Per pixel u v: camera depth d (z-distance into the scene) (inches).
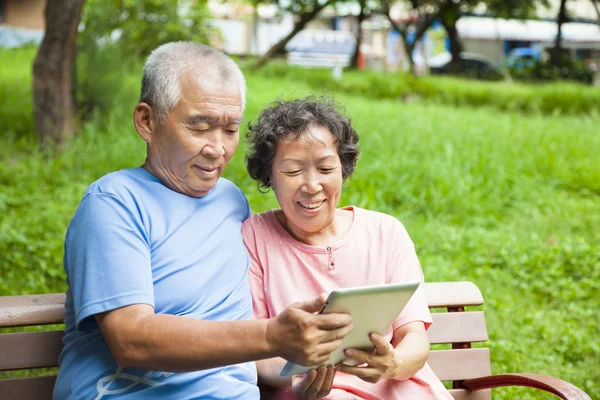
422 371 100.9
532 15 991.0
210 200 99.0
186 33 633.6
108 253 85.6
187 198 96.4
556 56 963.3
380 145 350.0
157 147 95.3
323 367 86.4
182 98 92.4
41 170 296.8
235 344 79.0
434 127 407.5
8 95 437.1
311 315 77.7
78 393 87.4
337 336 79.1
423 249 246.2
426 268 223.0
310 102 100.0
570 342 184.4
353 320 80.8
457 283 115.0
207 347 79.4
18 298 96.6
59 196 275.7
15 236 222.1
